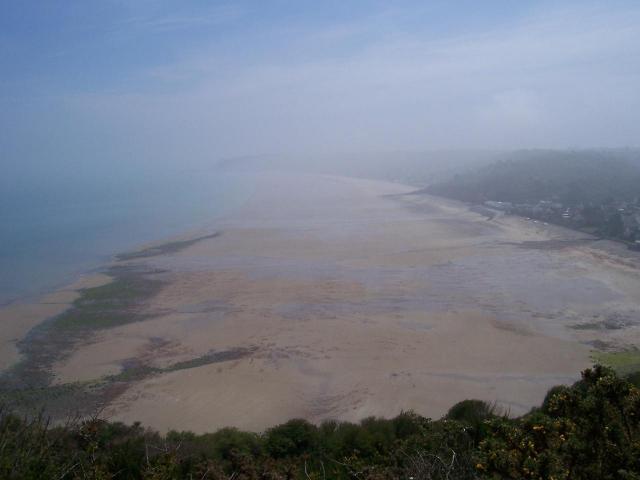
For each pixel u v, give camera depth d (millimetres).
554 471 5133
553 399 6180
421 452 6066
